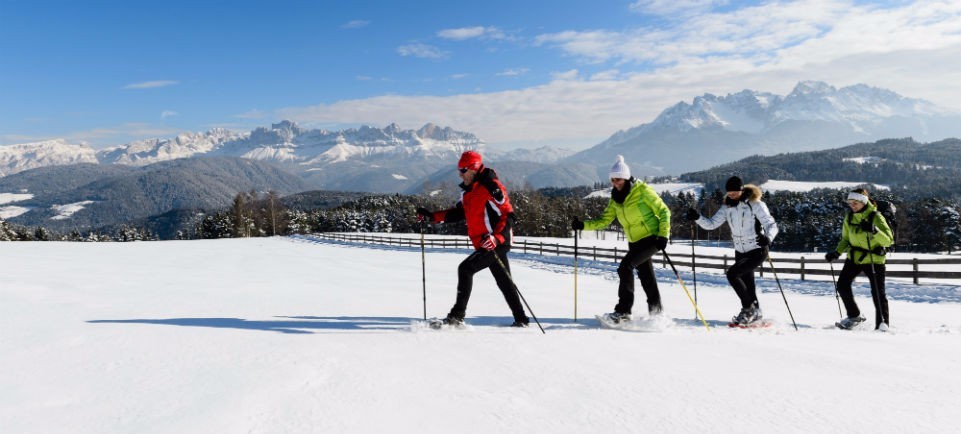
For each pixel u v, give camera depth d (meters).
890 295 11.83
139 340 4.03
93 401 2.62
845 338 4.55
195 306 6.41
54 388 2.83
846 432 2.34
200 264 19.66
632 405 2.66
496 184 4.83
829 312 8.07
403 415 2.46
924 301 10.94
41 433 2.22
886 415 2.55
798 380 3.12
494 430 2.31
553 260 24.45
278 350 3.70
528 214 80.75
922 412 2.59
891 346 4.14
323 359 3.44
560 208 87.31
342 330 4.62
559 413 2.54
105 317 5.36
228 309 6.11
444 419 2.43
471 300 7.77
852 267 5.88
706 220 6.12
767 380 3.12
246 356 3.51
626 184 5.23
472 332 4.55
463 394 2.79
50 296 7.57
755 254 5.57
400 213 99.12
